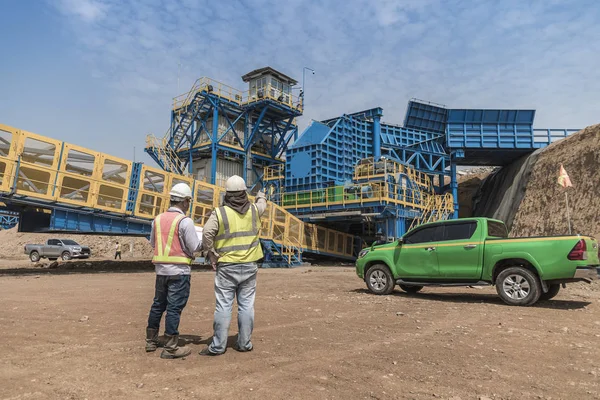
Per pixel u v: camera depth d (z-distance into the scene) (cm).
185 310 793
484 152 3656
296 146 3189
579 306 852
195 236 477
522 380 391
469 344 530
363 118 3581
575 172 2934
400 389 366
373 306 853
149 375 399
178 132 3647
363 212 2714
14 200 1677
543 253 834
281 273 1897
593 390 363
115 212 1950
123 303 873
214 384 375
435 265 959
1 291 1086
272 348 505
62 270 2003
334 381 386
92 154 1877
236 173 3591
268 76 3459
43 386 367
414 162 3669
